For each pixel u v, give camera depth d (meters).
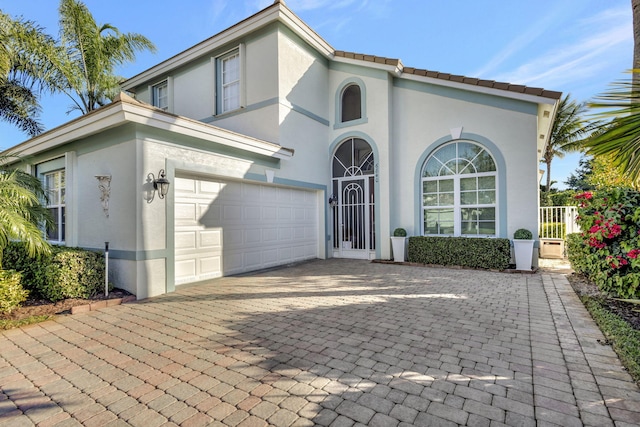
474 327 4.15
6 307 4.72
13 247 6.11
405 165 10.00
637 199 5.01
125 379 2.96
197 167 6.79
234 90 9.84
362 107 10.42
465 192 9.17
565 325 4.18
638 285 4.46
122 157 6.03
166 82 11.64
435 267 8.73
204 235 7.14
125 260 5.95
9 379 2.98
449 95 9.33
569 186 37.50
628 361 2.96
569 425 2.22
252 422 2.32
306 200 10.40
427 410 2.42
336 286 6.57
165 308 5.19
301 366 3.15
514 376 2.89
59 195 7.83
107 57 11.60
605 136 2.68
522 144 8.34
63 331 4.21
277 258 9.19
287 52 9.21
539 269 8.35
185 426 2.29
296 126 9.53
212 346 3.67
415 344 3.64
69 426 2.32
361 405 2.49
